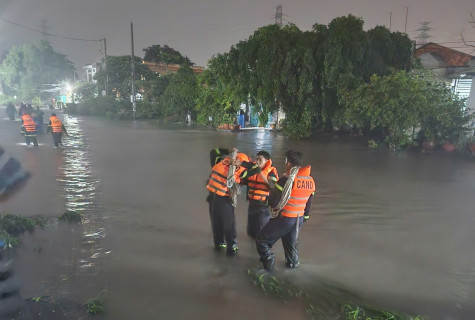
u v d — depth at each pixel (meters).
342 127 19.19
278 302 3.41
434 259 4.50
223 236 4.60
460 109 13.67
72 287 3.59
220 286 3.68
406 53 17.42
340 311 3.29
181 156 12.26
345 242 5.02
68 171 9.55
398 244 4.98
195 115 28.03
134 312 3.18
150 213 6.12
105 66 42.16
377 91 14.02
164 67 51.69
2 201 6.74
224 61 21.31
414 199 7.26
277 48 17.77
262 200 4.58
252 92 19.47
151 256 4.38
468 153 12.63
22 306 3.04
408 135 14.31
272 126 22.61
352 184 8.48
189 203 6.75
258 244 3.99
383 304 3.44
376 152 13.40
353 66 16.86
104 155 12.26
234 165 4.36
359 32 16.66
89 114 35.78
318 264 4.27
